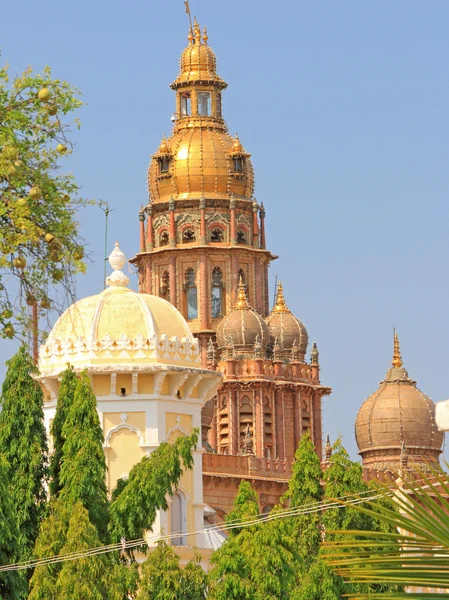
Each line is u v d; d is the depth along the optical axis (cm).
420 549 2403
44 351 8144
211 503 12106
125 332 8181
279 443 14762
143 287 15725
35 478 6231
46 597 5572
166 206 15638
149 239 15662
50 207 2959
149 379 8100
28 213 2862
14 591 5256
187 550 8050
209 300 15350
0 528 5297
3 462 5675
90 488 6119
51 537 5788
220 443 14612
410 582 2339
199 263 15425
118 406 8062
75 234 2953
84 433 6281
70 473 6138
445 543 2356
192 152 15675
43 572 5628
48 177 2995
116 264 8538
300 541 7100
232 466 12325
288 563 6538
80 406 6341
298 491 7212
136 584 6097
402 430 13312
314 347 15325
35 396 6362
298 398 14950
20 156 2986
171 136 16025
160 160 15750
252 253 15600
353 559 2461
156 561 6109
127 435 8056
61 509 5938
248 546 6462
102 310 8250
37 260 2902
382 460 13362
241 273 15538
